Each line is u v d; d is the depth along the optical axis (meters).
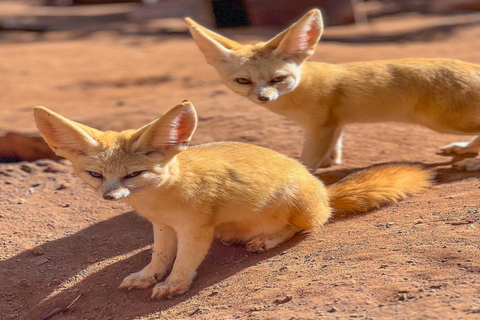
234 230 5.02
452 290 3.24
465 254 3.67
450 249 3.81
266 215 4.82
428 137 7.36
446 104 5.97
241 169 4.68
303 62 6.34
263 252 4.86
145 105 11.22
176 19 25.83
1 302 4.75
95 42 21.33
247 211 4.71
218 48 6.30
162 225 4.66
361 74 6.28
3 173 7.11
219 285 4.35
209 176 4.49
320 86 6.23
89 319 4.39
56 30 24.83
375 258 4.00
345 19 22.11
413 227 4.44
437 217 4.54
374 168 5.53
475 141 6.46
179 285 4.44
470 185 5.23
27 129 9.11
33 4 36.41
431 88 6.02
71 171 7.18
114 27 24.81
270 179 4.75
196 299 4.21
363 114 6.34
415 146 7.07
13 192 6.62
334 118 6.38
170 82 14.34
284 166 4.92
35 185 6.80
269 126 8.25
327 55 15.19
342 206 5.21
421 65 6.16
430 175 5.49
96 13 30.52
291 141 7.61
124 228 5.72
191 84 13.78
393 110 6.27
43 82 14.79
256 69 6.11
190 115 4.04
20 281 4.98
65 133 4.08
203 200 4.44
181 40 20.67
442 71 6.04
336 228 4.95
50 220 5.94
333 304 3.40
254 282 4.20
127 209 6.11
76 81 14.98
